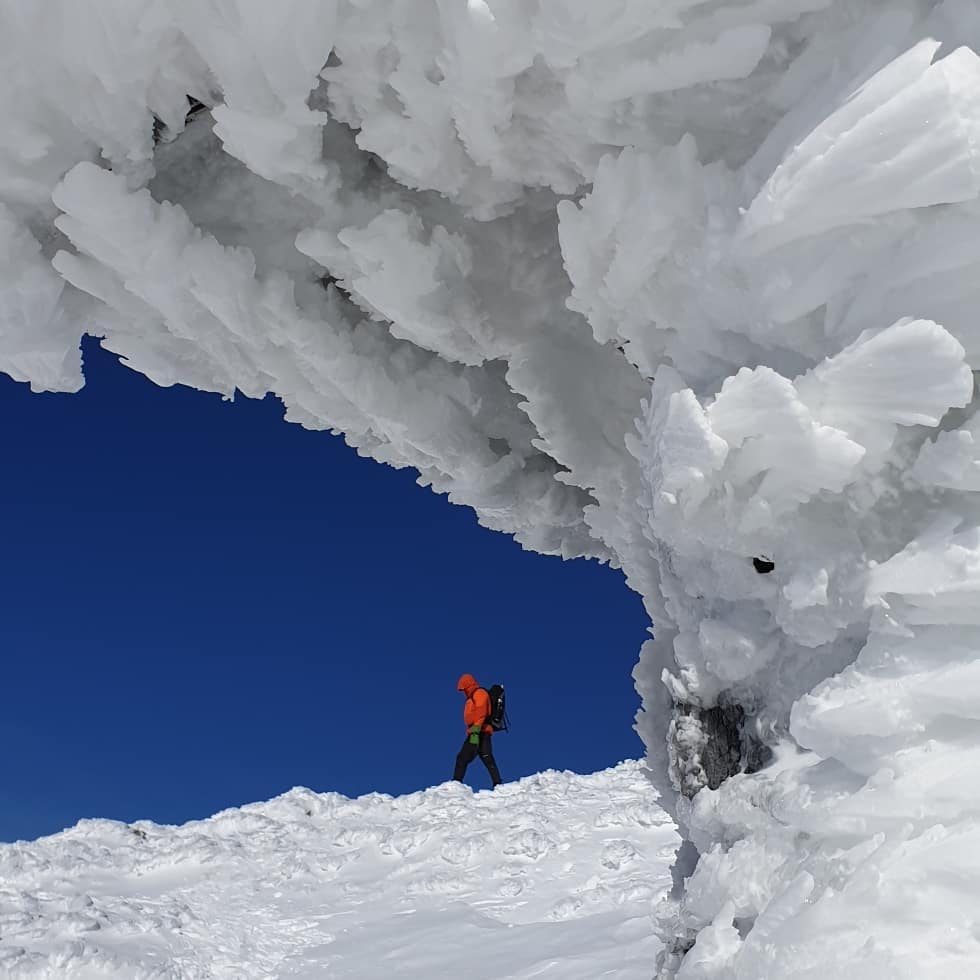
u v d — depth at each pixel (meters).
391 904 7.73
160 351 2.62
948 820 1.28
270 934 7.44
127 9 1.84
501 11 1.68
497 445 2.96
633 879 7.27
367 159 2.32
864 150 1.36
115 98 2.00
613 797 9.44
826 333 1.51
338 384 2.53
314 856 8.90
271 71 1.87
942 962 1.16
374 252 2.22
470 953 6.33
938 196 1.33
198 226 2.37
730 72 1.63
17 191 2.12
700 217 1.72
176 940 7.19
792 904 1.34
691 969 1.51
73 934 7.06
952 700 1.31
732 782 1.74
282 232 2.41
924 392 1.37
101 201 2.06
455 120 1.98
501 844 8.40
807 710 1.44
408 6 1.84
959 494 1.47
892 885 1.23
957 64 1.32
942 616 1.38
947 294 1.38
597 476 2.66
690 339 1.79
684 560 1.95
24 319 2.27
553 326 2.54
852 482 1.54
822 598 1.52
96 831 9.55
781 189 1.46
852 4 1.59
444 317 2.33
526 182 2.13
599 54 1.70
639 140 1.82
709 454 1.51
